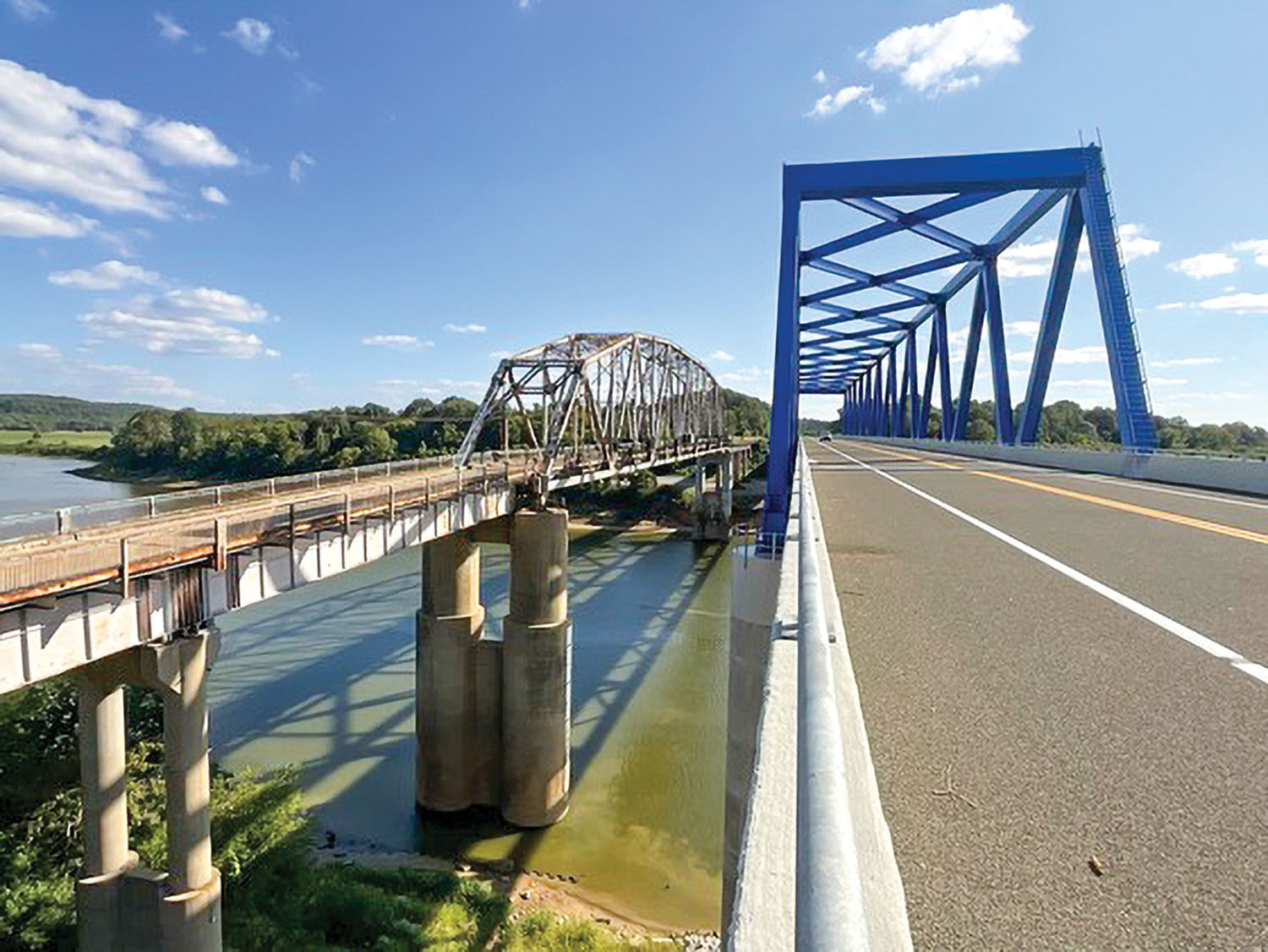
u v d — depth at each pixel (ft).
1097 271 85.20
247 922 58.59
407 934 61.00
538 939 62.03
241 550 54.65
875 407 405.18
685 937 65.41
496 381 118.73
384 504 70.44
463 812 85.66
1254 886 9.11
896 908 8.14
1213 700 15.46
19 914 49.67
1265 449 74.64
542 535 87.81
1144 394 82.84
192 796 49.60
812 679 8.85
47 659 40.27
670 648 137.18
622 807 86.63
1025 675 17.07
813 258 113.29
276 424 344.28
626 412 153.69
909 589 25.99
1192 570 29.27
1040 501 55.88
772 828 8.11
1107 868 9.52
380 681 116.78
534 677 84.38
